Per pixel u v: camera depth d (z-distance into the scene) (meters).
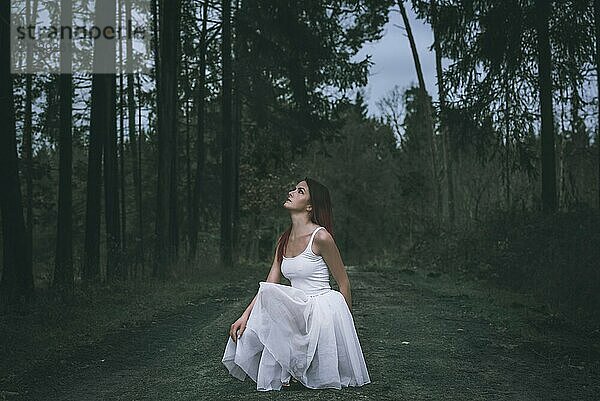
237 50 25.69
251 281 18.20
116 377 6.48
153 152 32.47
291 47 24.39
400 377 6.12
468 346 7.86
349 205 63.25
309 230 5.62
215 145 30.34
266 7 23.89
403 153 54.31
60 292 12.02
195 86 28.22
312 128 26.67
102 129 15.05
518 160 18.44
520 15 16.97
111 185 16.56
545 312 10.75
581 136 23.64
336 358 5.40
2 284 11.09
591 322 9.82
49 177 21.55
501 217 18.72
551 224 15.47
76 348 8.02
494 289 14.85
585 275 11.88
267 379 5.36
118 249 15.44
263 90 25.17
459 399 5.41
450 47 18.94
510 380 6.17
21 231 11.24
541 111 17.31
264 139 29.38
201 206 31.27
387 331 8.88
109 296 12.80
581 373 6.55
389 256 30.30
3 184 11.16
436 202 28.41
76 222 29.97
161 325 9.88
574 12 16.50
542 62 17.16
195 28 26.42
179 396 5.49
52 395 5.85
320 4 25.67
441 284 16.50
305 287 5.56
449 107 18.56
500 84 17.94
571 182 19.50
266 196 40.97
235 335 5.45
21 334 8.55
